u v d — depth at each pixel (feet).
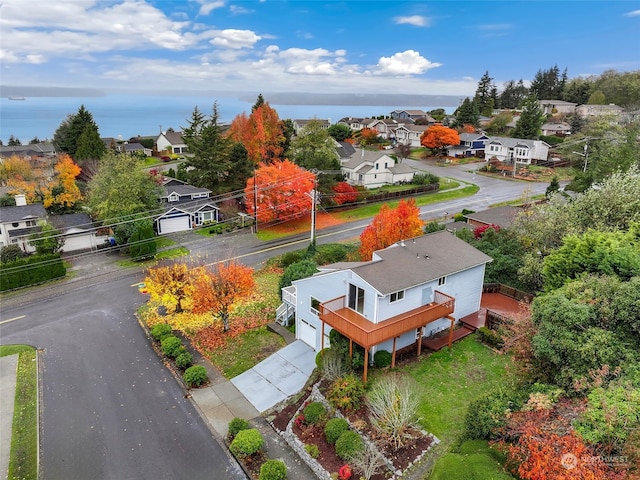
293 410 58.34
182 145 269.44
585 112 300.81
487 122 324.80
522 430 38.50
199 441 54.19
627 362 41.29
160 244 133.08
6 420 58.18
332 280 68.03
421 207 165.68
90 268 114.73
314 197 115.24
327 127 329.11
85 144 198.59
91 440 54.39
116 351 75.15
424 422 51.55
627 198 75.10
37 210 130.11
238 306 90.17
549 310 46.01
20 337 80.18
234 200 160.97
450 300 65.67
